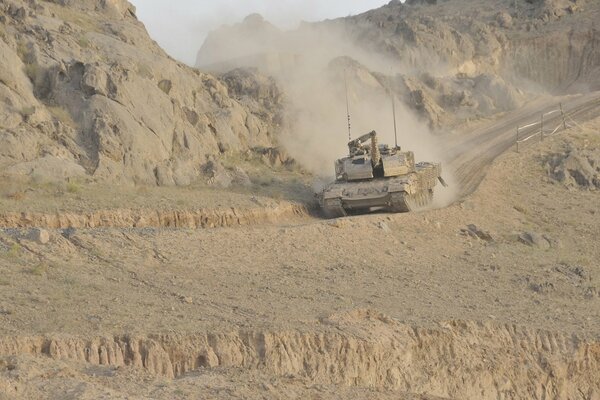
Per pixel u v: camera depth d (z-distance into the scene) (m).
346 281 92.50
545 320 87.75
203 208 111.38
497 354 79.56
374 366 71.62
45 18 135.38
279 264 95.19
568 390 81.19
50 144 115.31
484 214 131.00
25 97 119.31
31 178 108.75
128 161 119.25
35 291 74.00
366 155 125.31
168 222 107.50
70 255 85.62
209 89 147.00
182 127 130.25
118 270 84.50
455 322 80.75
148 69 134.75
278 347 69.06
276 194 125.56
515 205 138.50
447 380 75.31
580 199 145.25
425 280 97.69
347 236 107.69
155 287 80.94
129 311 71.75
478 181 147.62
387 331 75.31
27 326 65.62
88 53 132.00
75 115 121.81
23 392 52.78
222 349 67.25
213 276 87.69
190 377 59.59
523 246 119.31
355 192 120.25
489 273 104.06
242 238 99.69
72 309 70.56
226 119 141.25
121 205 106.06
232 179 128.12
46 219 98.38
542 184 149.38
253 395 57.03
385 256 104.88
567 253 120.25
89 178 113.19
